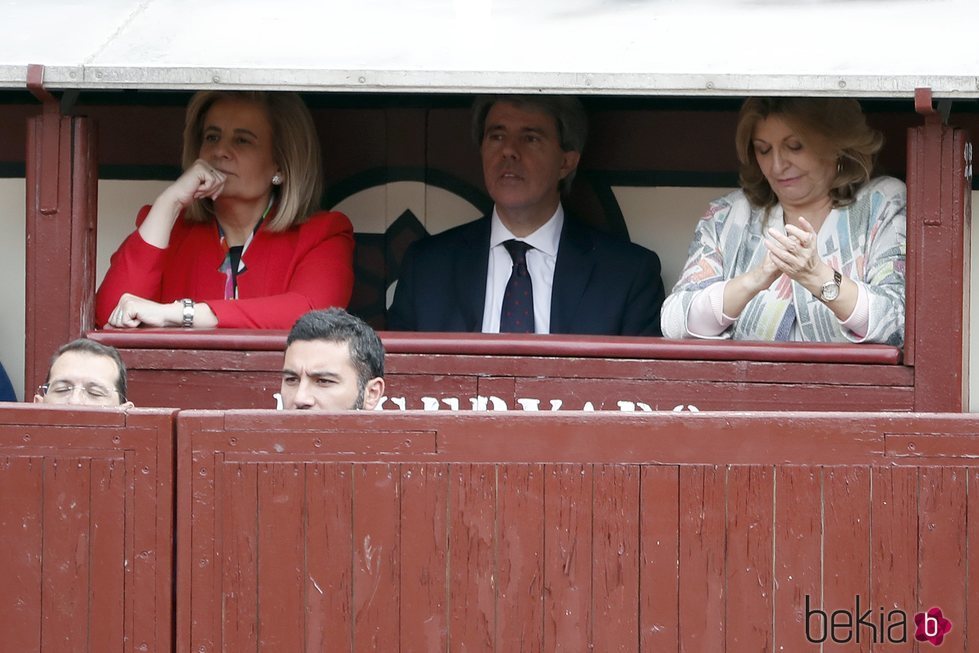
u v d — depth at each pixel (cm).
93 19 2344
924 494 1867
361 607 1875
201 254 2467
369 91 2180
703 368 2219
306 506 1873
